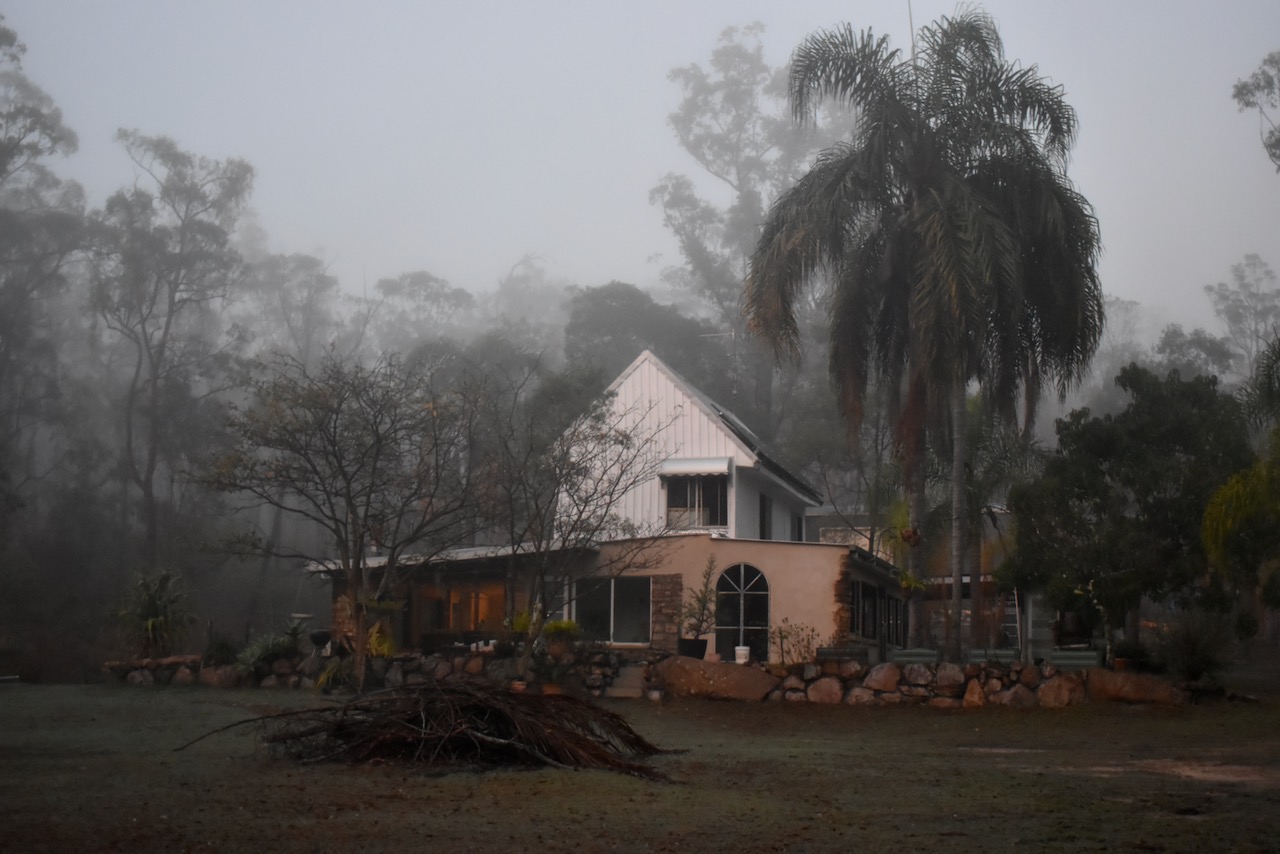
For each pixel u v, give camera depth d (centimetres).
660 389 3497
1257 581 2081
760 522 3581
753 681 2106
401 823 832
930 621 3556
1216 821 857
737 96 7669
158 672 2467
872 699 2048
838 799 984
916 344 2362
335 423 2386
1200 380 2306
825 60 2472
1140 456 2228
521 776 1077
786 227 2467
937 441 2703
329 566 2959
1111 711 1875
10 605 4412
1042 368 2484
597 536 2625
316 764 1138
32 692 2242
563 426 3003
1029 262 2450
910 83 2450
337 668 2242
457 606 2825
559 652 2272
